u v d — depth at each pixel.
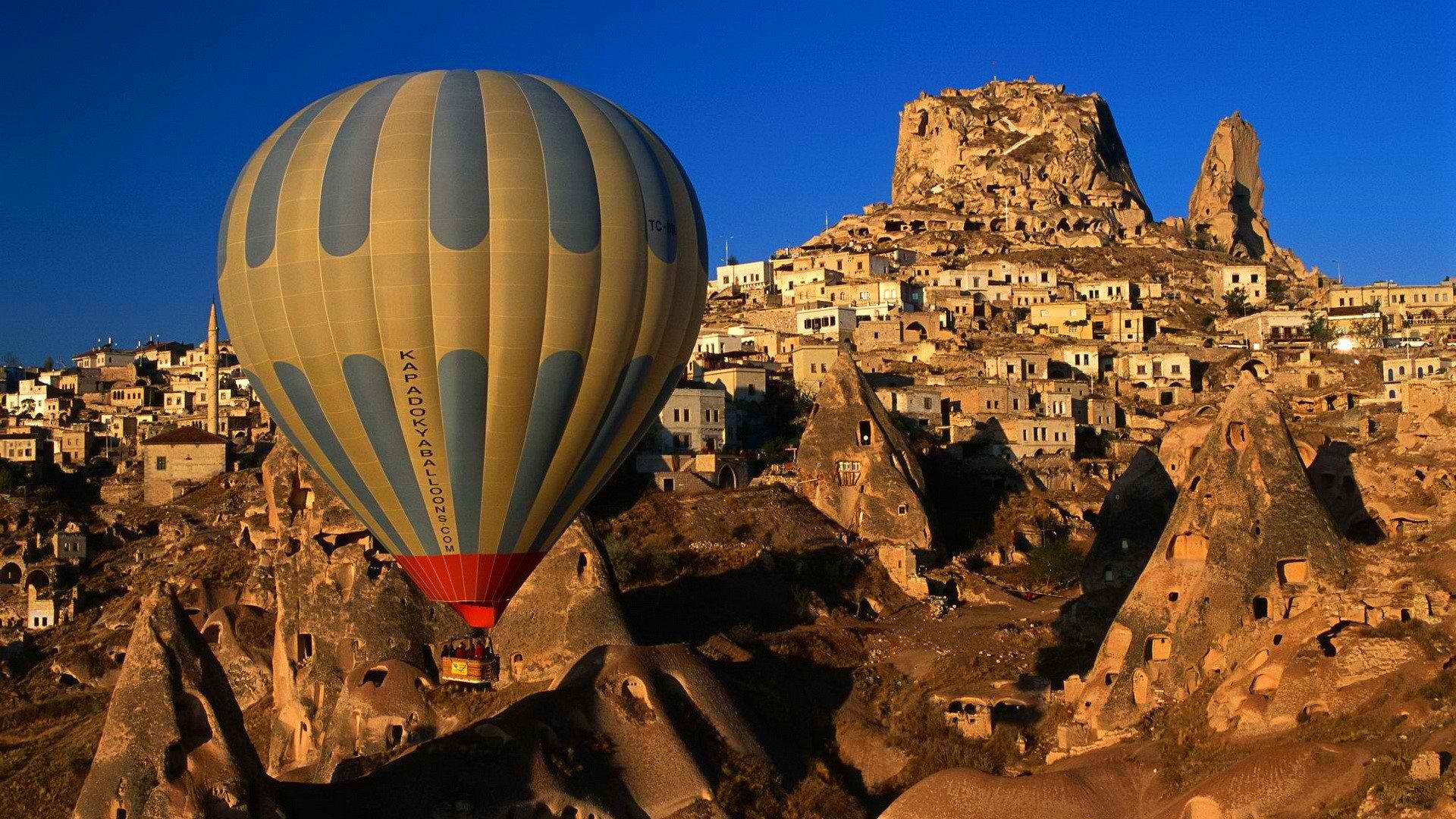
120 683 78.06
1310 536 89.75
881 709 99.56
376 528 78.56
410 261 73.25
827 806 88.75
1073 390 170.62
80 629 137.38
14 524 160.62
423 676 99.25
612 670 90.12
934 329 194.38
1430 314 199.12
